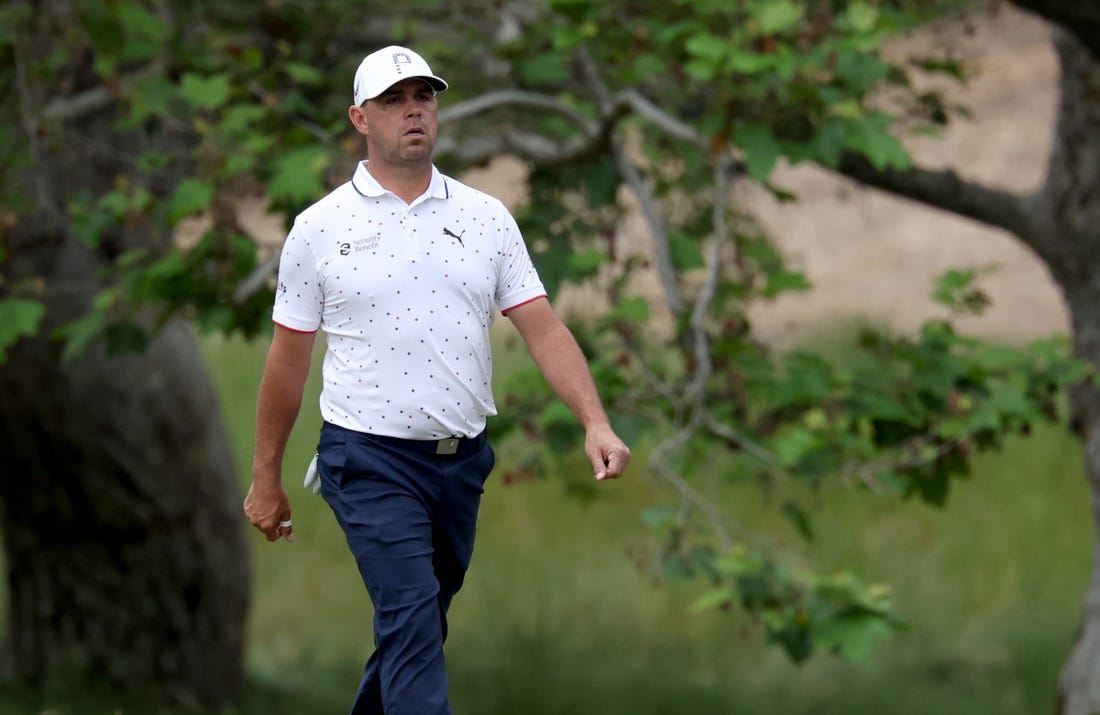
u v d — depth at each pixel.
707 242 31.39
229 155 23.34
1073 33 25.11
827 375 24.91
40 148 26.86
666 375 26.20
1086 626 28.16
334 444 14.37
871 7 22.38
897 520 52.06
